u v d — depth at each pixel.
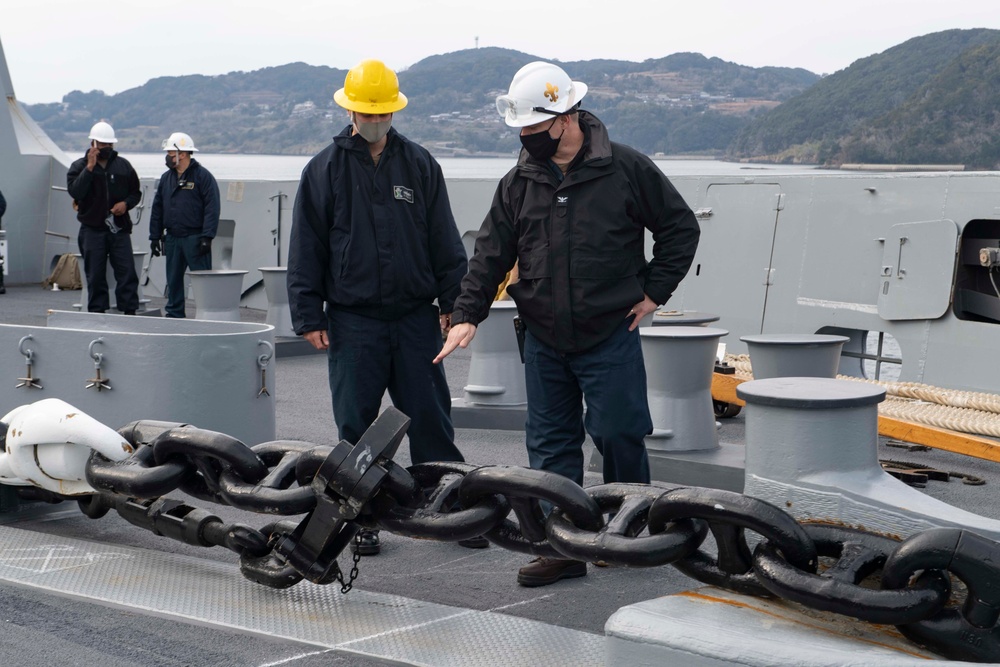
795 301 8.44
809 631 2.64
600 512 2.91
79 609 3.71
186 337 5.41
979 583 2.45
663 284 4.07
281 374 9.38
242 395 5.54
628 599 3.88
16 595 3.85
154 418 5.43
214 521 3.91
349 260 4.46
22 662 3.27
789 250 8.48
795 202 8.42
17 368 5.66
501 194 4.21
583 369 4.11
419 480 3.25
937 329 7.45
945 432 5.93
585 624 3.63
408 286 4.51
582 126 4.07
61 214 16.39
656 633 2.59
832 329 8.50
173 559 4.20
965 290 7.44
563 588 4.01
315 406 7.92
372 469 3.14
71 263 15.80
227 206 14.05
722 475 5.30
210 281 11.08
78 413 4.10
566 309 4.05
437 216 4.61
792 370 5.81
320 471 3.21
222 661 3.26
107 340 5.47
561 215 4.04
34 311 13.30
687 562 2.86
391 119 4.47
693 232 4.07
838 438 2.91
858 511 2.83
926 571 2.51
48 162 16.45
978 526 2.67
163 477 3.62
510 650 3.32
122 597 3.79
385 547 4.55
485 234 4.25
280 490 3.34
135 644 3.40
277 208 13.61
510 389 6.98
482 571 4.22
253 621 3.57
